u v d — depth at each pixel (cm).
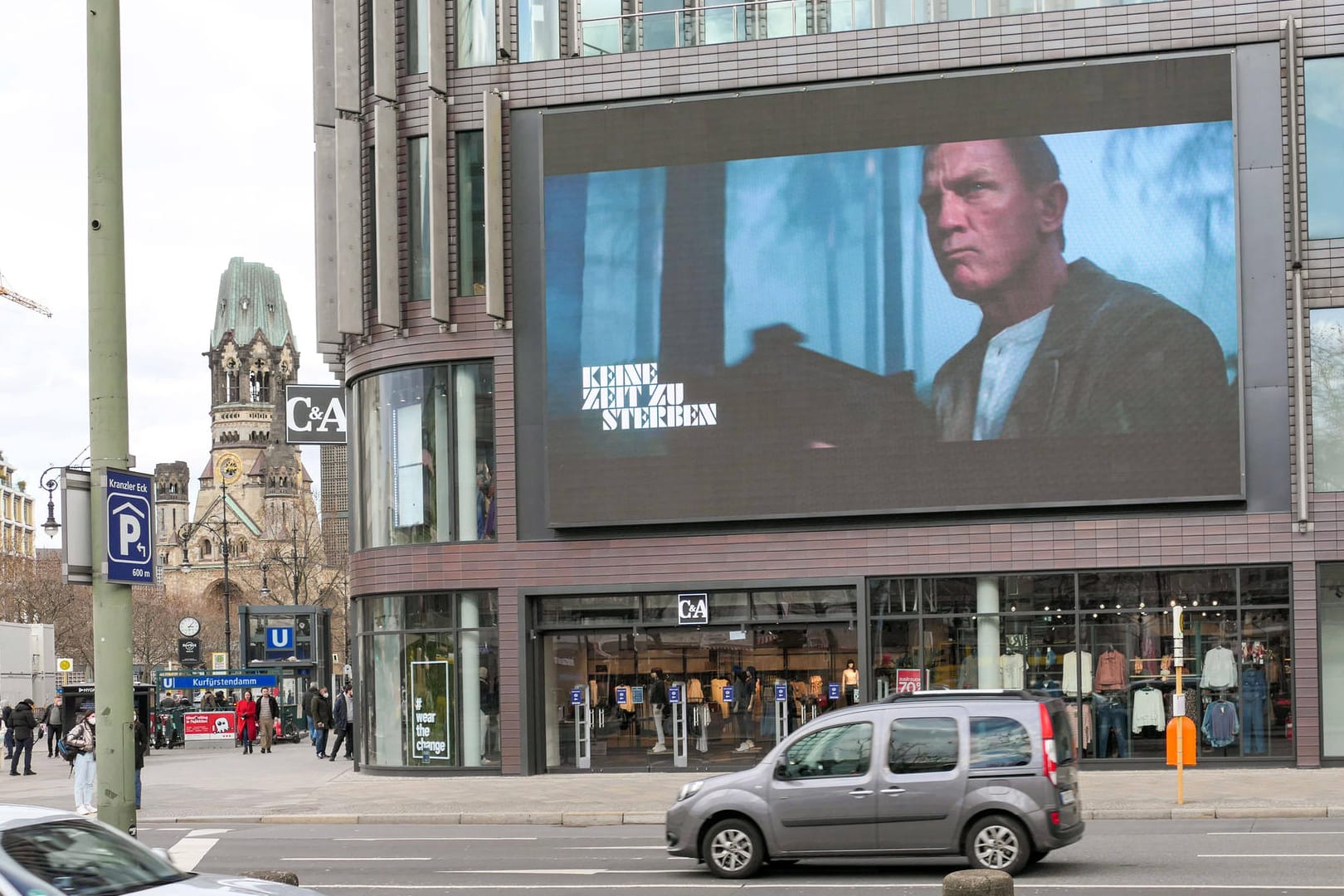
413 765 3108
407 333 3128
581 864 1753
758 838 1558
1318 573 2742
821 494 2930
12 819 948
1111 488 2819
